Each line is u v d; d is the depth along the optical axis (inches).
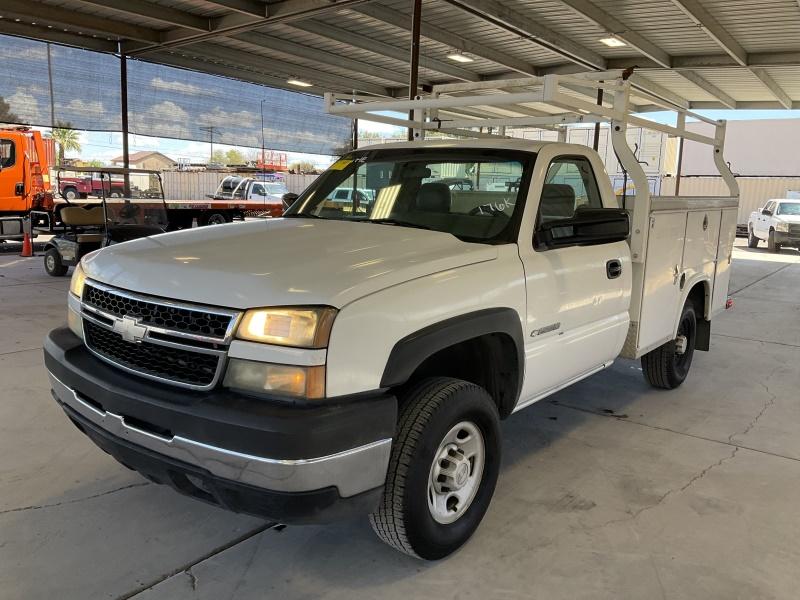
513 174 137.5
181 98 612.7
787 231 768.9
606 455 161.3
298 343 88.2
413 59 371.2
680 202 189.5
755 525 127.7
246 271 96.8
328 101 177.2
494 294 116.1
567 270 137.9
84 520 122.4
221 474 89.4
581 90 521.0
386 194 149.9
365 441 91.4
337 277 96.0
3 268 472.7
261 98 673.6
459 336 106.7
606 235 138.6
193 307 93.7
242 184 824.3
